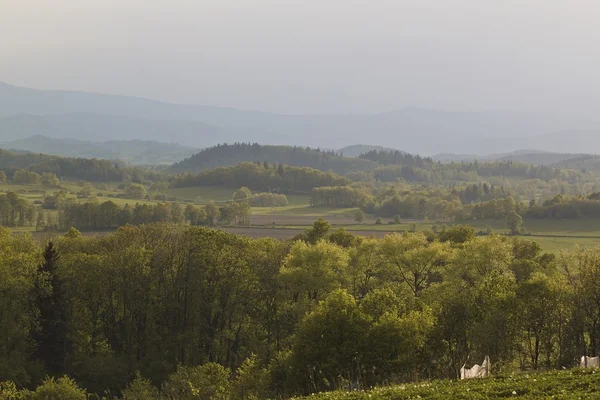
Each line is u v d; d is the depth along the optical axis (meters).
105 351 98.88
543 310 71.19
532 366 69.31
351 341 62.28
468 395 36.06
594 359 49.72
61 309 94.44
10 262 96.19
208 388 62.28
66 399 62.69
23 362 85.94
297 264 101.06
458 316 67.44
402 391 39.09
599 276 73.12
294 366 62.72
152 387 72.88
